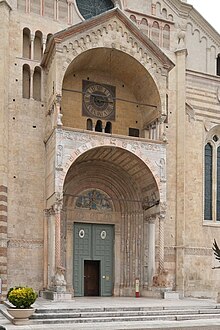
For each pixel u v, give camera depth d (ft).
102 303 101.96
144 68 128.16
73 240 130.72
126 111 137.80
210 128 146.10
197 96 146.20
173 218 136.05
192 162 141.69
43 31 128.36
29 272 118.01
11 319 83.25
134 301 109.70
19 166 121.19
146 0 144.46
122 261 134.31
